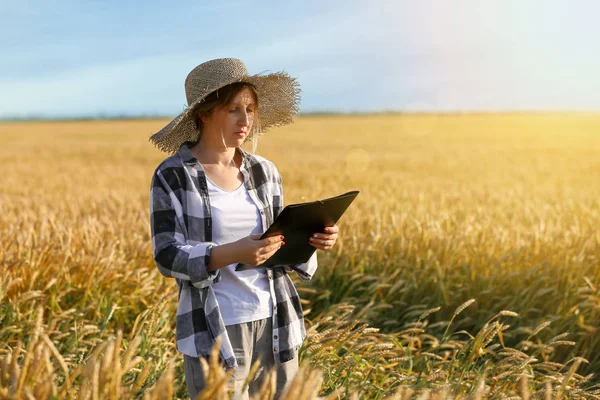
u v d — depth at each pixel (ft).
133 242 18.22
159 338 12.41
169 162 7.89
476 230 20.85
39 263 15.11
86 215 25.25
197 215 7.75
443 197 32.48
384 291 17.98
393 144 117.29
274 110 9.39
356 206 27.30
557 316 15.96
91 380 6.46
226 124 7.91
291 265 8.40
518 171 64.34
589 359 15.57
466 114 370.32
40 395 6.33
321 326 15.16
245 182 8.24
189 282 7.79
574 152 96.02
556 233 20.43
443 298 17.29
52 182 48.80
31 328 12.55
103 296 14.74
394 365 12.04
